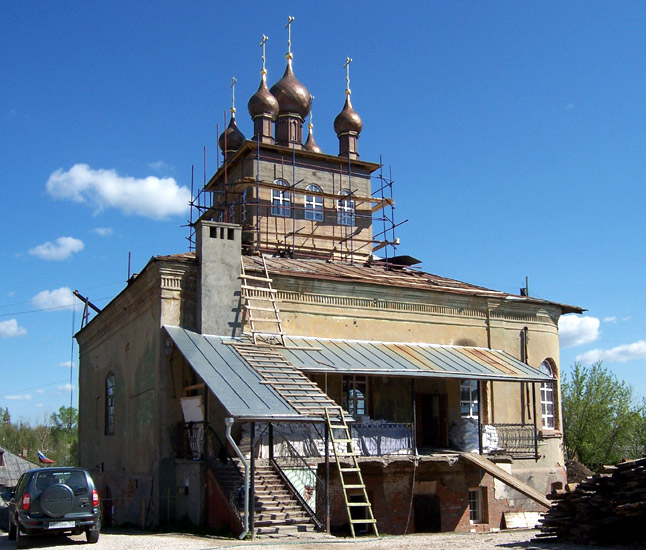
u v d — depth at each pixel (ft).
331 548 44.62
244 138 116.57
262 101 107.65
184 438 64.03
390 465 70.08
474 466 76.59
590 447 140.67
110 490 78.23
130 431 72.43
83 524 46.34
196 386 61.36
